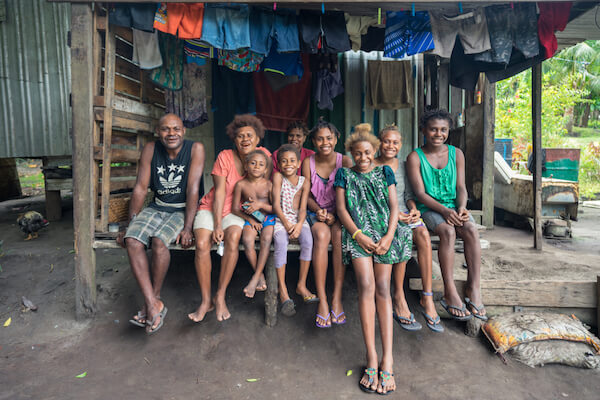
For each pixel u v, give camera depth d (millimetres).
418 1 2998
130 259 2723
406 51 3410
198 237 2816
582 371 2680
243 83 5168
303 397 2398
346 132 5645
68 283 3578
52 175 5426
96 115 3107
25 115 5535
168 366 2668
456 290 2877
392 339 2746
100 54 3158
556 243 4945
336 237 2789
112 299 3320
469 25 3355
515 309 3129
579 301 3104
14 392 2361
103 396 2359
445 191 3053
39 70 5594
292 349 2848
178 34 3096
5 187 7625
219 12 3117
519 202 5871
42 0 5551
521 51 3385
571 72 15773
